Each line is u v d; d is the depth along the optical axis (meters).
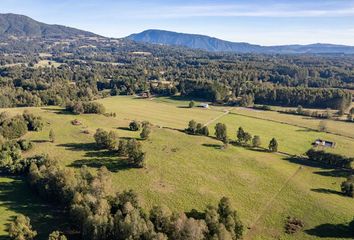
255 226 93.56
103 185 93.81
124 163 126.38
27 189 107.31
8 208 95.50
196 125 166.88
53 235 77.50
